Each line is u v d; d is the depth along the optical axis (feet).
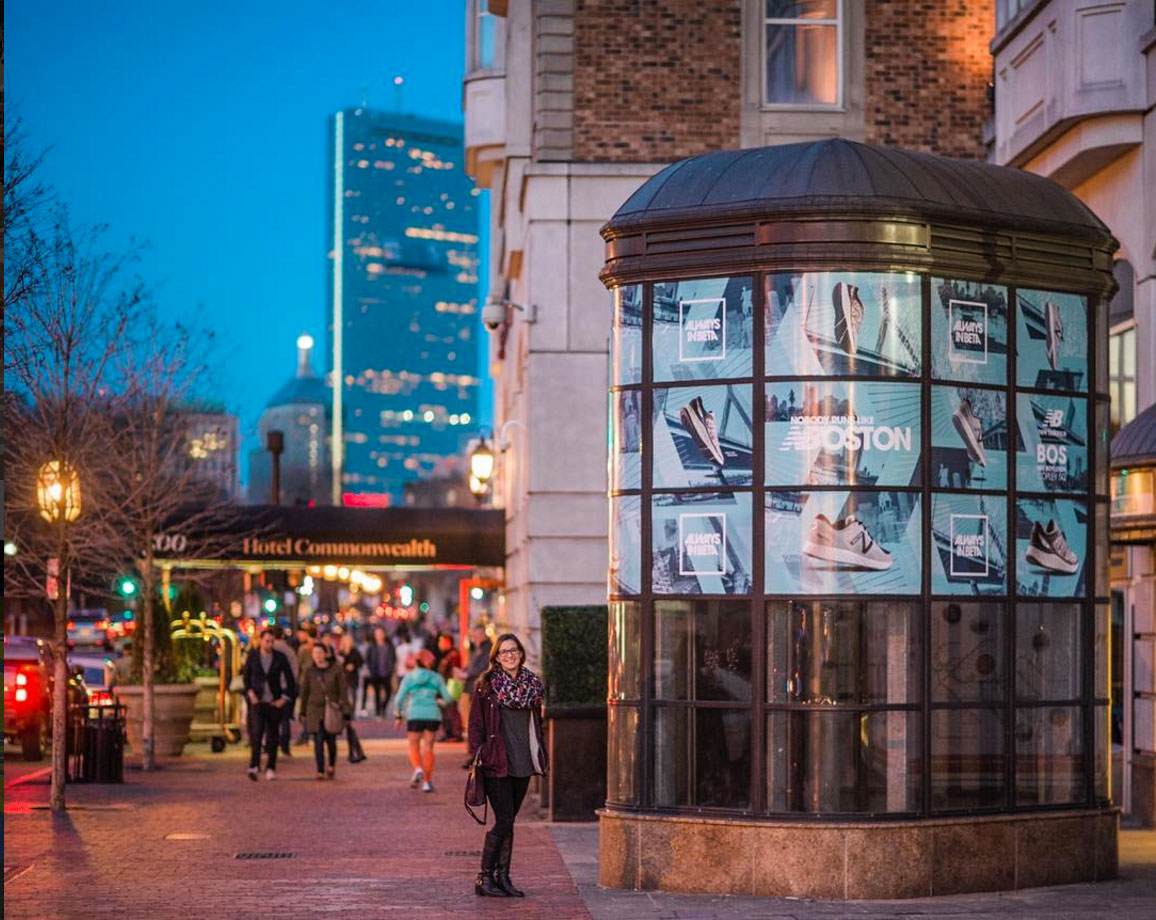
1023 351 45.85
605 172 90.27
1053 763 45.27
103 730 77.82
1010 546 45.03
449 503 441.27
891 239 43.60
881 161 44.55
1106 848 45.44
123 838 55.93
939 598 43.83
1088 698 45.85
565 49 90.38
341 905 41.57
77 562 108.58
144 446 103.55
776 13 91.20
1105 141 61.93
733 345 44.27
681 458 44.68
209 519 118.21
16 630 235.81
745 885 42.55
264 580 181.27
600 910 40.50
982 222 44.78
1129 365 65.98
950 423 44.39
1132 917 38.88
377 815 63.93
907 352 43.86
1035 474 45.78
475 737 43.09
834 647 42.98
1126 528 54.70
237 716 112.47
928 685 43.29
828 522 43.19
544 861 50.26
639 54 90.53
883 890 41.96
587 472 90.89
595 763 61.57
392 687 158.71
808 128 90.48
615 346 46.21
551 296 90.84
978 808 43.83
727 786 43.42
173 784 78.28
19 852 52.03
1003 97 70.74
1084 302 47.16
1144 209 61.52
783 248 43.62
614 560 45.70
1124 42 61.16
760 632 43.24
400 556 117.50
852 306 43.57
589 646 61.77
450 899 42.50
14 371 75.36
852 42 90.68
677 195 45.29
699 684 43.93
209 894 43.39
